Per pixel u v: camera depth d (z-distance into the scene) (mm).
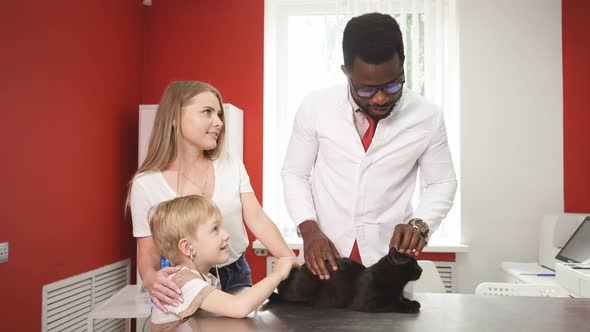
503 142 3297
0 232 2066
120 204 3236
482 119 3309
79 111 2707
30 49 2270
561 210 3262
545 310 889
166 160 1472
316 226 1335
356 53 1133
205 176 1494
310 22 3539
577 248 2590
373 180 1411
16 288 2178
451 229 3396
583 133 3254
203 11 3500
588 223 2646
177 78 3508
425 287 2408
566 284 2191
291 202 1449
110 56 3053
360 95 1210
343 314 880
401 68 1152
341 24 3418
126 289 2582
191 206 1237
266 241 1530
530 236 3268
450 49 3396
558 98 3277
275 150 3545
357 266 973
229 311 920
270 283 960
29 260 2268
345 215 1440
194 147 1483
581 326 777
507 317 839
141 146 3111
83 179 2758
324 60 3516
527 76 3295
